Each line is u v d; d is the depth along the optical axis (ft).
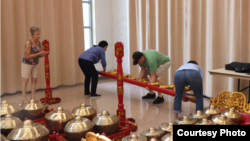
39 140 5.15
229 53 13.28
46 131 5.40
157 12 17.25
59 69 18.22
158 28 17.13
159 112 11.93
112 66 21.97
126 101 14.07
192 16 14.64
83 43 18.78
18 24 16.06
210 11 13.66
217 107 7.20
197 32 14.70
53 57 17.39
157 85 10.73
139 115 11.49
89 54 14.52
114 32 21.52
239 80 12.55
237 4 12.41
